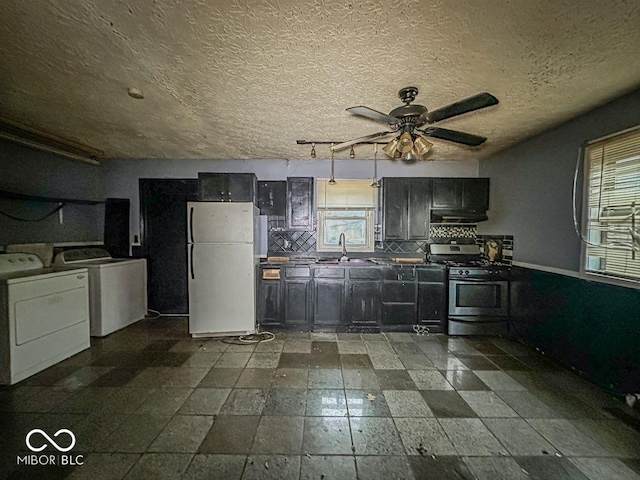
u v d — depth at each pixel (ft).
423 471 5.34
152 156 13.88
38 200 11.11
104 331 11.65
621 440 6.09
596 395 7.73
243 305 11.74
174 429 6.37
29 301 8.47
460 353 10.41
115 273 12.25
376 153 12.93
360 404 7.33
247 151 12.87
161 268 14.62
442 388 8.08
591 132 8.45
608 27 4.86
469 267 12.09
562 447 5.90
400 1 4.33
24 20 4.80
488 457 5.66
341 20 4.74
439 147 12.22
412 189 13.56
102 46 5.50
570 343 9.04
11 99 7.82
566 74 6.40
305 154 13.28
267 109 8.36
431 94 7.37
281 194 14.03
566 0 4.29
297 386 8.14
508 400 7.52
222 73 6.41
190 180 14.47
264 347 10.81
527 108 8.25
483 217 13.41
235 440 6.07
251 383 8.28
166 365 9.31
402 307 12.52
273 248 14.40
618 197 7.70
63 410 6.98
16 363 8.11
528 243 11.25
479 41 5.27
